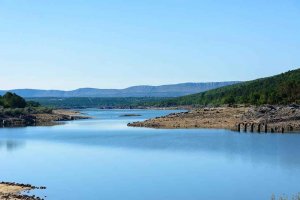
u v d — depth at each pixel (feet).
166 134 439.22
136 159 282.97
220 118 547.49
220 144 348.59
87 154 310.04
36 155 308.60
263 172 235.20
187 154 299.79
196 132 450.30
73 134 474.08
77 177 226.58
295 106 550.77
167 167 253.03
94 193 192.54
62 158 292.81
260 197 185.26
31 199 168.14
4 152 326.24
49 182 214.48
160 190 198.18
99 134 465.88
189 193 192.44
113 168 252.01
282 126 449.06
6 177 227.61
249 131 449.48
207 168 248.11
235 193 192.24
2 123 655.76
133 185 207.62
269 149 316.60
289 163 259.80
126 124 626.64
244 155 291.17
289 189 197.98
